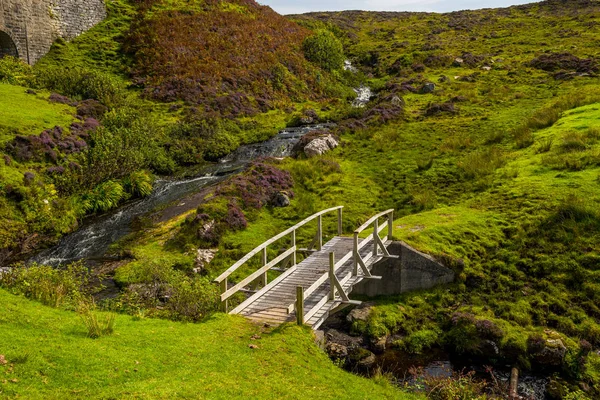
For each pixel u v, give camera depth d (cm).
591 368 1161
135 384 734
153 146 2952
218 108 3794
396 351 1293
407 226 1770
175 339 944
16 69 3519
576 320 1330
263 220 2091
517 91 3728
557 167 2094
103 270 1742
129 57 4394
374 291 1550
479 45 5831
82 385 707
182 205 2266
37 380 693
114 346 858
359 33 7256
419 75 4700
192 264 1745
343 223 2020
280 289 1330
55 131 2606
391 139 2927
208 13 5159
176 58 4316
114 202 2389
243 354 927
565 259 1521
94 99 3409
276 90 4403
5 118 2578
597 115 2623
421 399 999
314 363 956
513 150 2491
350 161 2697
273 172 2436
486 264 1581
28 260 1859
